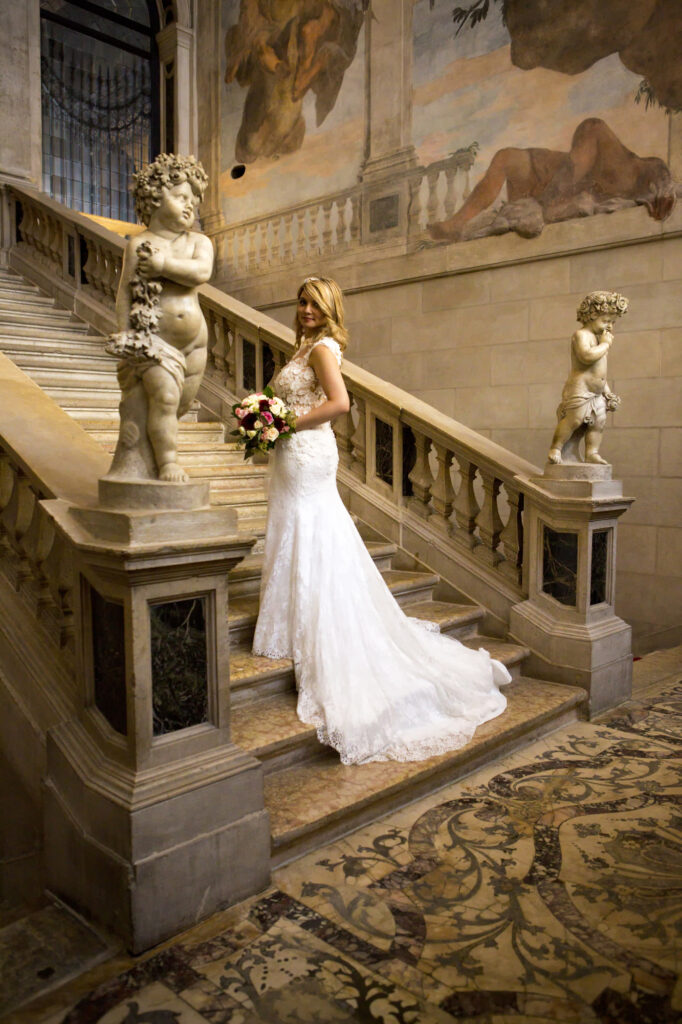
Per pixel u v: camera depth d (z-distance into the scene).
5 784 2.99
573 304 6.86
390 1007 1.95
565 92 6.79
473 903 2.40
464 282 7.66
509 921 2.31
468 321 7.64
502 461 4.43
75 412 5.06
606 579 4.31
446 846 2.76
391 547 4.93
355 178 8.62
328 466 3.36
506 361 7.36
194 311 2.40
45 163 10.02
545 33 6.89
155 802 2.22
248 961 2.14
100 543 2.23
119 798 2.22
